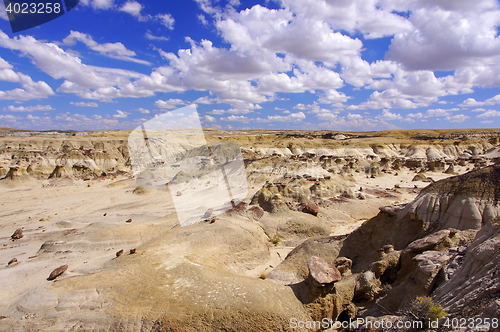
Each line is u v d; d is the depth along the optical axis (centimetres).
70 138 12725
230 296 1360
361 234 2117
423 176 6819
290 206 3744
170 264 1739
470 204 1680
